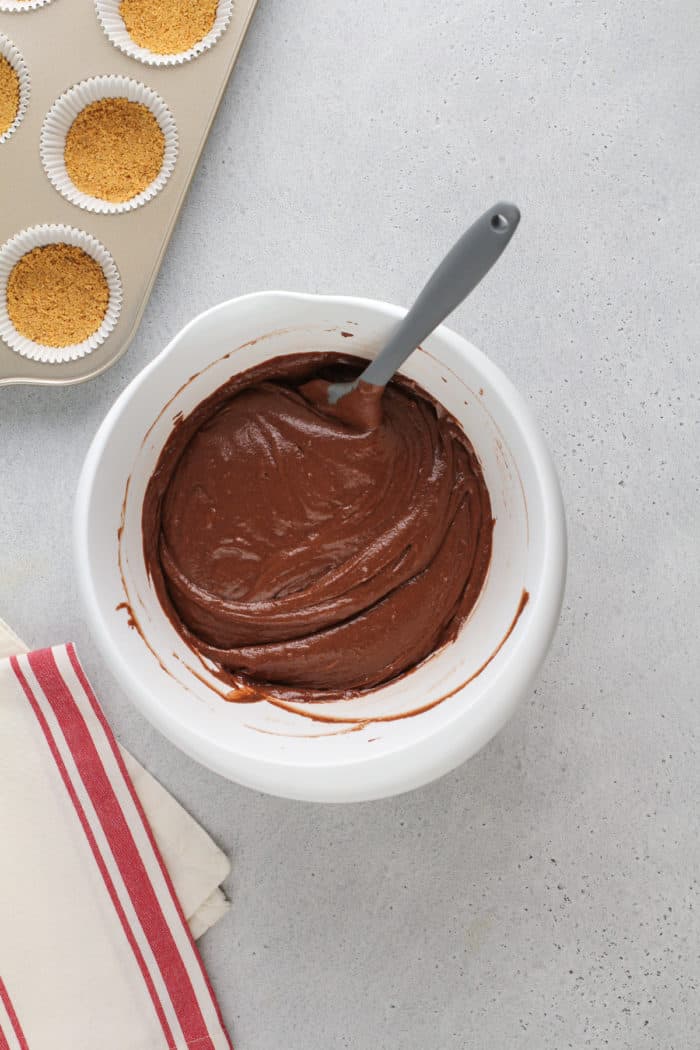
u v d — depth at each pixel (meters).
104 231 0.85
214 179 0.87
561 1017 0.85
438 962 0.85
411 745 0.72
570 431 0.86
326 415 0.79
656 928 0.85
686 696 0.86
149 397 0.75
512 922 0.86
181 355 0.75
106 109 0.86
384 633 0.78
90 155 0.86
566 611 0.86
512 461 0.75
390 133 0.87
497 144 0.87
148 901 0.84
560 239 0.87
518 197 0.87
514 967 0.85
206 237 0.87
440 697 0.76
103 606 0.73
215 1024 0.85
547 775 0.86
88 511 0.73
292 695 0.79
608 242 0.87
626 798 0.86
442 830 0.86
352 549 0.79
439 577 0.79
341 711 0.78
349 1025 0.85
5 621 0.85
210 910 0.85
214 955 0.85
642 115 0.87
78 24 0.85
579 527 0.86
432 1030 0.85
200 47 0.85
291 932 0.85
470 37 0.87
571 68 0.87
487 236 0.66
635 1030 0.85
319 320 0.76
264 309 0.75
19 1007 0.84
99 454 0.74
